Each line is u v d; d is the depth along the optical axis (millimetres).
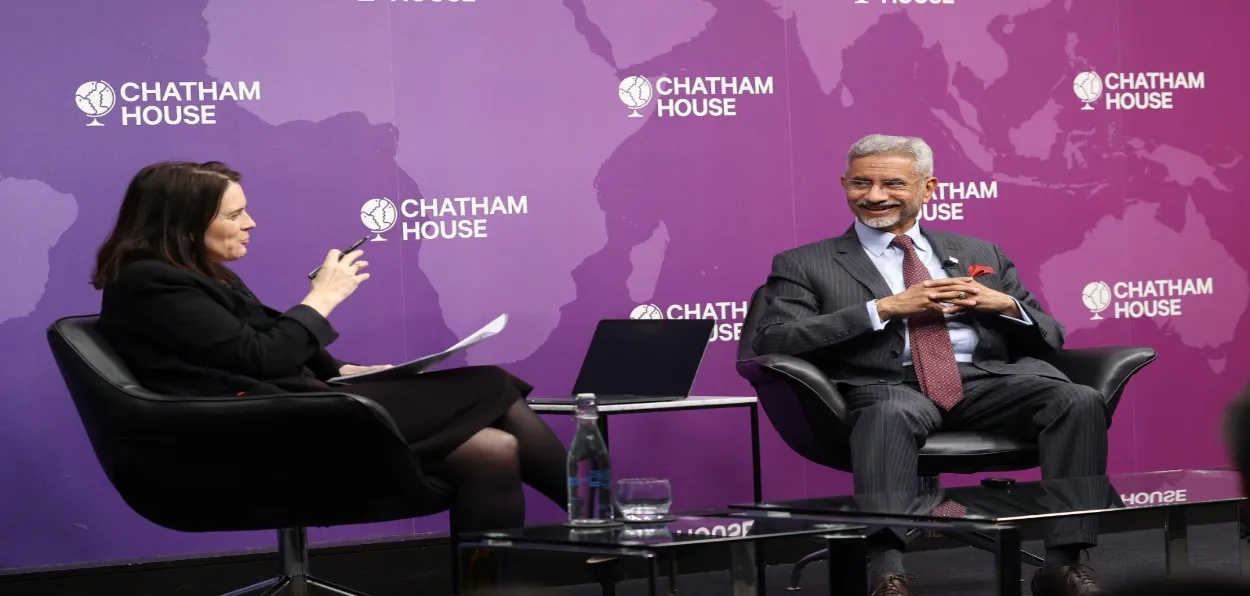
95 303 5574
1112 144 7031
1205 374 7152
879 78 6684
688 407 5316
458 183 6047
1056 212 6934
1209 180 7176
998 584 3396
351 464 3969
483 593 3010
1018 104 6887
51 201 5508
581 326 6230
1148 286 7074
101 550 5582
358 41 5906
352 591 4395
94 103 5555
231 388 4133
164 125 5645
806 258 5695
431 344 6004
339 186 5875
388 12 5949
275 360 4203
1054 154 6934
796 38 6559
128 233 4309
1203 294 7160
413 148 5984
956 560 6277
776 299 5602
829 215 6605
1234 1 7195
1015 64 6887
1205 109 7176
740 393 6477
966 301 5262
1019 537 3404
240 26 5738
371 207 5922
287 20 5809
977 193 6812
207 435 3914
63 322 4230
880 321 5270
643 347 5652
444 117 6027
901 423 4816
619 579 5848
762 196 6496
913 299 5234
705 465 6422
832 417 5027
